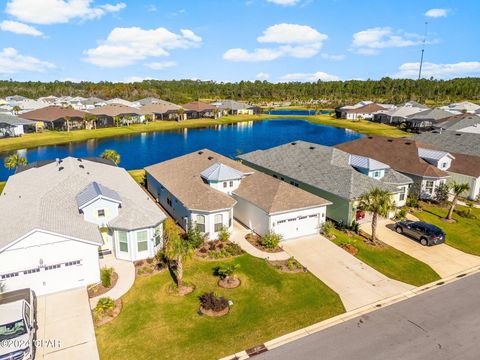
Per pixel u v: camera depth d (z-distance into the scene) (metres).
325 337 17.08
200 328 17.67
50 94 177.88
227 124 111.19
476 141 46.91
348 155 39.78
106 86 183.62
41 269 19.89
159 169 37.69
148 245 24.55
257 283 21.83
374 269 23.83
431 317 18.69
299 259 24.97
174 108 116.62
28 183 30.58
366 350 16.16
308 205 28.06
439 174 37.88
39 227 19.55
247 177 33.22
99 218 24.33
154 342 16.66
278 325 17.97
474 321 18.38
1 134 76.44
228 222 28.38
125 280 21.88
